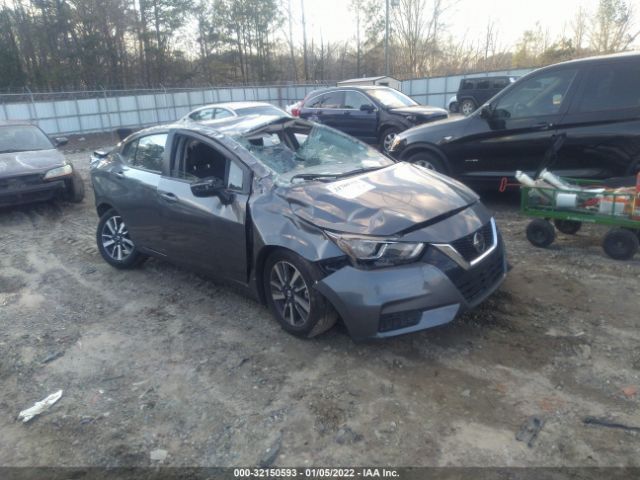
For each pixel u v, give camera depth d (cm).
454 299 344
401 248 341
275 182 407
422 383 332
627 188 498
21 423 324
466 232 364
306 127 498
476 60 4259
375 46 4666
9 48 3675
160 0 4244
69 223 795
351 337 356
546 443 274
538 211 535
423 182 420
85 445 301
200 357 384
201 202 444
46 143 948
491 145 696
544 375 331
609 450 267
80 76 3900
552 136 639
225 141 446
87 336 429
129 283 536
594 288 445
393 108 1237
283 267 385
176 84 4400
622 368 332
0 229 782
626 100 588
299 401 324
